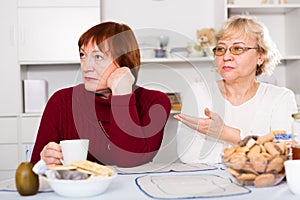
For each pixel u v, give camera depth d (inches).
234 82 70.3
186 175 46.1
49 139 57.5
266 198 36.4
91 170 38.9
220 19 119.6
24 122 116.8
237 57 69.5
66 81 128.2
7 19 117.0
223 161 41.7
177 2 128.3
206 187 40.4
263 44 71.4
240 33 70.2
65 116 57.9
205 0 128.5
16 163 116.5
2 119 116.7
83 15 118.2
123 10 127.7
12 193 39.9
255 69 71.6
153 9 128.1
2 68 117.3
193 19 128.6
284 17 130.7
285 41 130.9
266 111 70.1
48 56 118.0
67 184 36.6
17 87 117.6
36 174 38.9
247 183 40.5
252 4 119.7
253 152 40.8
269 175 39.7
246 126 69.8
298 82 121.5
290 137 44.6
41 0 117.4
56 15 117.7
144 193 38.4
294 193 37.4
